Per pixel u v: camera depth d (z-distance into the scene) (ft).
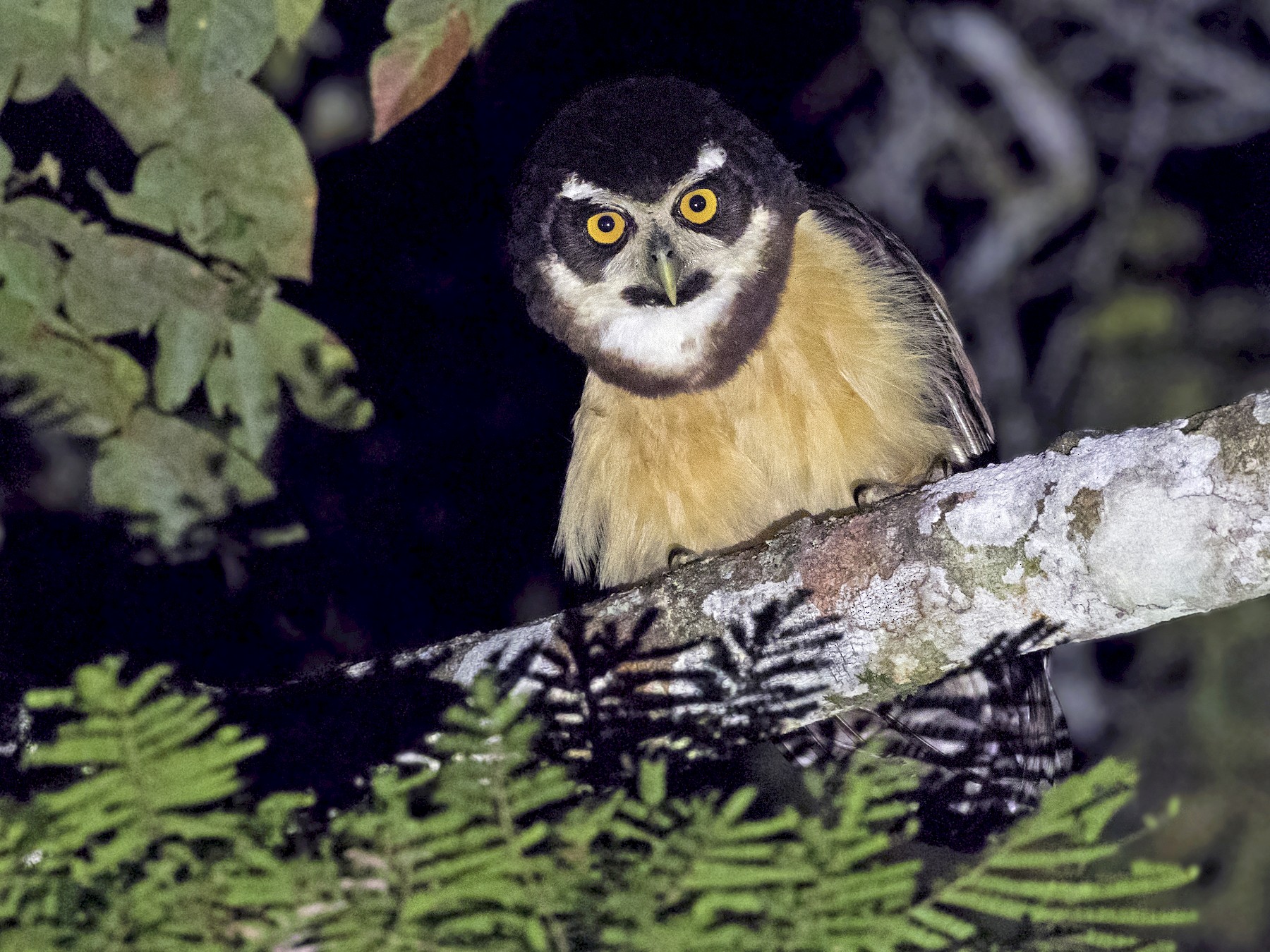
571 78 37.70
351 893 14.66
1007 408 46.73
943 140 47.96
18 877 15.25
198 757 14.69
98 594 33.53
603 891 14.71
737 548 31.22
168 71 22.02
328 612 38.24
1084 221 50.14
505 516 41.06
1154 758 42.88
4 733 21.61
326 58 38.34
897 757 29.12
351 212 39.91
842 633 20.65
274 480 36.09
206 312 23.76
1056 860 14.67
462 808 14.94
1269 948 39.65
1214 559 17.35
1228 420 17.38
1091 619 18.79
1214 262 47.14
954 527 19.65
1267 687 42.42
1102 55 49.26
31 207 23.38
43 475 32.76
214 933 14.88
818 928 14.38
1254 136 47.44
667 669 21.53
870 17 46.91
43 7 21.61
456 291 40.81
